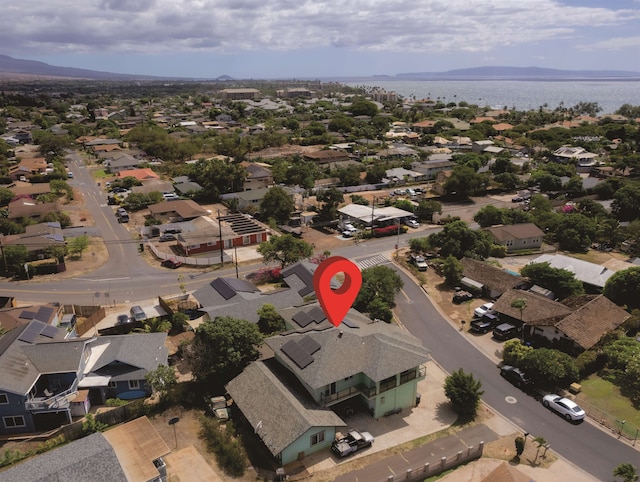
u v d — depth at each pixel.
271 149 167.88
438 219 97.69
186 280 66.94
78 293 62.41
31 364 39.16
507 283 61.19
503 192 120.06
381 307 53.28
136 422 33.69
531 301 53.88
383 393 38.25
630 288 56.34
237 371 41.12
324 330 40.34
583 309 50.56
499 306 55.16
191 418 38.44
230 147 157.88
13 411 36.78
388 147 168.38
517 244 82.44
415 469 32.44
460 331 53.81
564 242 83.12
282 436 33.19
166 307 54.97
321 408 36.22
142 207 101.44
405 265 72.44
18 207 90.69
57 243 73.12
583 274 64.75
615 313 51.72
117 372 41.16
